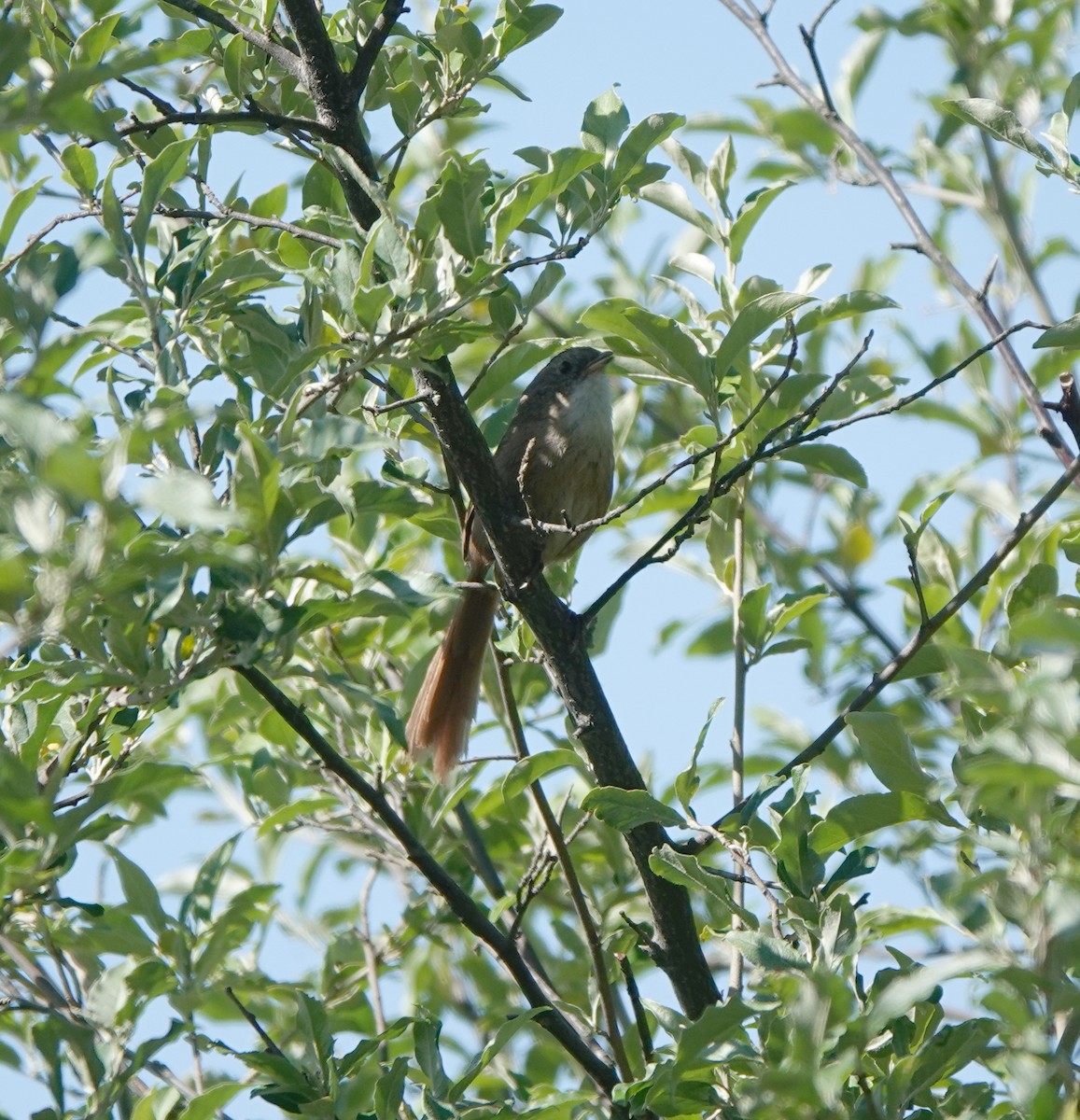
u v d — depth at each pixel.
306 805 9.30
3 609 5.27
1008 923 6.05
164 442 6.23
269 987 8.12
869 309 9.22
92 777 7.19
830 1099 5.20
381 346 6.91
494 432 9.91
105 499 4.91
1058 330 7.48
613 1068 8.63
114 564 5.09
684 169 10.29
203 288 7.22
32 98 5.38
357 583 6.41
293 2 7.89
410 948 10.90
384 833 9.91
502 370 8.91
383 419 8.91
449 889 7.89
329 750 7.65
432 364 7.82
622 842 10.16
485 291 7.32
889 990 5.16
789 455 9.37
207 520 4.75
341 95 8.03
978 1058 6.00
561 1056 9.70
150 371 7.96
